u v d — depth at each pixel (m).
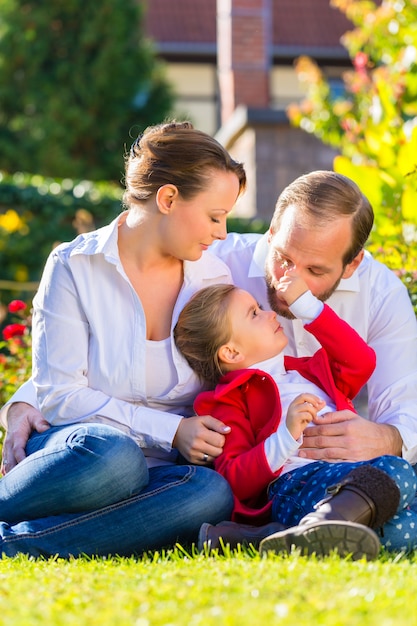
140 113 18.69
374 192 5.99
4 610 2.46
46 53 18.17
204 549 3.30
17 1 18.30
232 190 3.72
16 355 6.34
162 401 3.96
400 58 8.27
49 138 17.86
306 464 3.69
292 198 3.86
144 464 3.58
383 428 3.86
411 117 8.23
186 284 3.98
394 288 4.23
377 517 3.21
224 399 3.86
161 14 22.16
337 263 3.85
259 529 3.46
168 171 3.70
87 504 3.54
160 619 2.31
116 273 3.87
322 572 2.69
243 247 4.36
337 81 21.34
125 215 4.00
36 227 10.49
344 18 21.67
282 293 3.84
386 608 2.33
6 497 3.65
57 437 3.66
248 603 2.38
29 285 9.29
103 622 2.29
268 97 16.81
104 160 18.27
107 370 3.86
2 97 18.11
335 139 11.40
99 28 18.12
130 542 3.55
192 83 22.12
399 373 4.14
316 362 3.96
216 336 3.91
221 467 3.74
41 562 3.27
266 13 16.84
